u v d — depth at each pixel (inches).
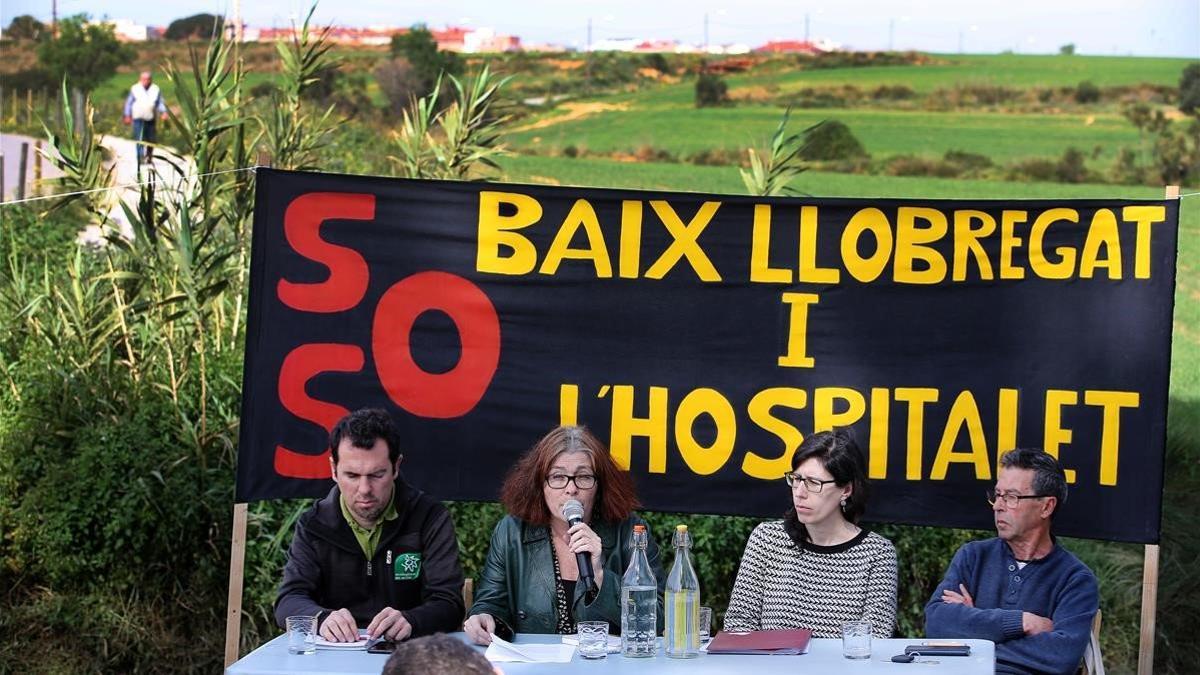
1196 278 598.5
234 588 247.4
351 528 210.5
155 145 349.7
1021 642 200.7
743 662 175.5
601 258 251.0
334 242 251.4
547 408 251.1
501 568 208.5
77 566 311.6
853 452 206.1
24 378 340.5
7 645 307.7
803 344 247.8
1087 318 239.9
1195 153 1099.3
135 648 310.3
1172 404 441.7
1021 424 241.9
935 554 309.3
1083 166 1111.6
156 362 339.6
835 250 247.4
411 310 251.9
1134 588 338.6
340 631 190.9
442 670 108.7
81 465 314.8
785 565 208.2
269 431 249.6
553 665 175.5
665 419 249.8
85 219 560.7
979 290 243.8
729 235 249.3
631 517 208.7
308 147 372.5
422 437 251.8
